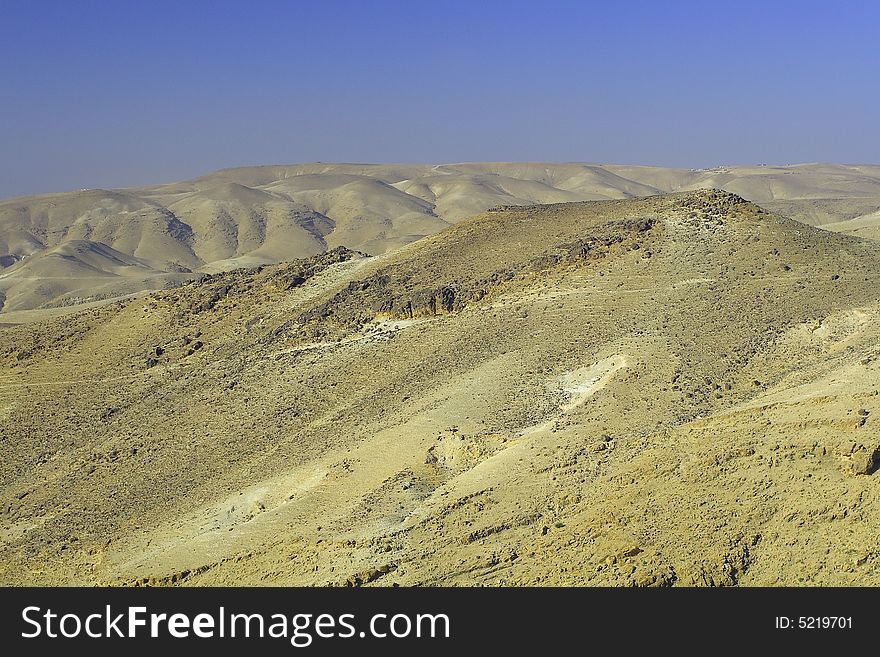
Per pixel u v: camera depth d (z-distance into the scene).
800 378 47.38
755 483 33.31
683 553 31.38
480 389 56.69
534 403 52.94
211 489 56.38
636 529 33.06
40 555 53.09
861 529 30.03
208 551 44.09
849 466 31.92
